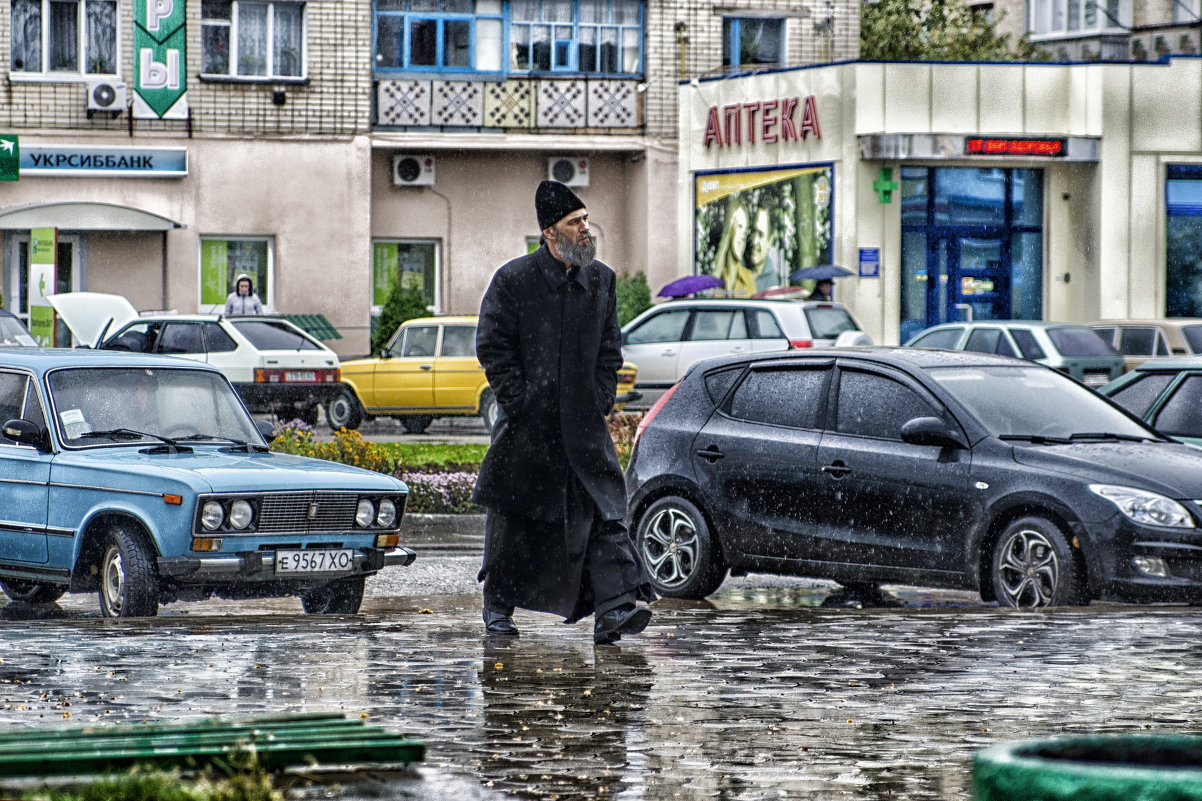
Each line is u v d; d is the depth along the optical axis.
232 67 46.66
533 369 10.46
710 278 41.56
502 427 10.59
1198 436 16.81
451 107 48.38
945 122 42.09
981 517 13.55
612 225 50.25
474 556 18.50
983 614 12.41
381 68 48.56
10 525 14.08
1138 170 43.34
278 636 10.96
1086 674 9.54
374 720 7.77
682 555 15.25
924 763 6.89
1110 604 13.03
